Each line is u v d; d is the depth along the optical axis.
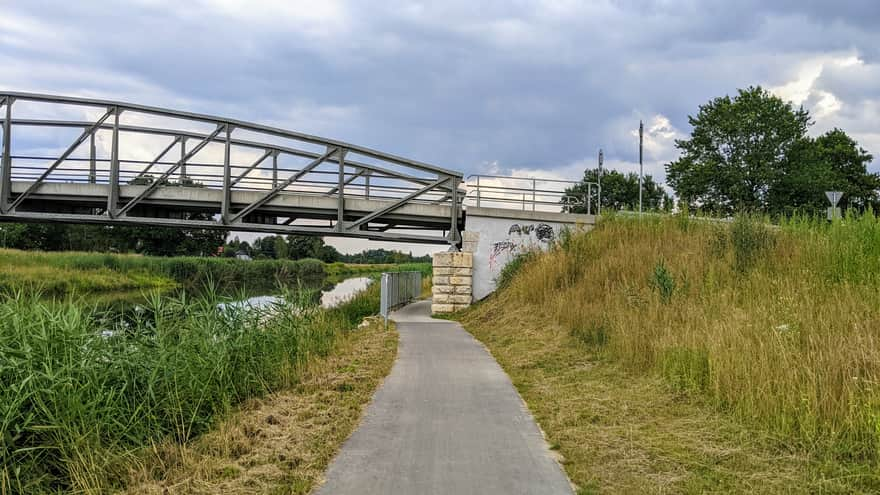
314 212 30.69
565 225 23.64
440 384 9.50
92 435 6.17
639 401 7.93
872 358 6.55
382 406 8.02
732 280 12.48
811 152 47.09
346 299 30.41
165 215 33.50
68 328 7.26
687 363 8.68
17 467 5.73
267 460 5.77
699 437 6.34
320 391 8.90
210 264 55.38
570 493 4.95
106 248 70.44
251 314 11.02
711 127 48.94
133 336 8.77
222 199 30.17
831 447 5.57
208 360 8.62
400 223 32.72
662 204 21.09
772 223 16.98
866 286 9.75
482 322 18.58
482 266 25.48
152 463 5.95
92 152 31.31
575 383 9.28
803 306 8.99
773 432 6.15
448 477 5.32
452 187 29.05
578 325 13.20
